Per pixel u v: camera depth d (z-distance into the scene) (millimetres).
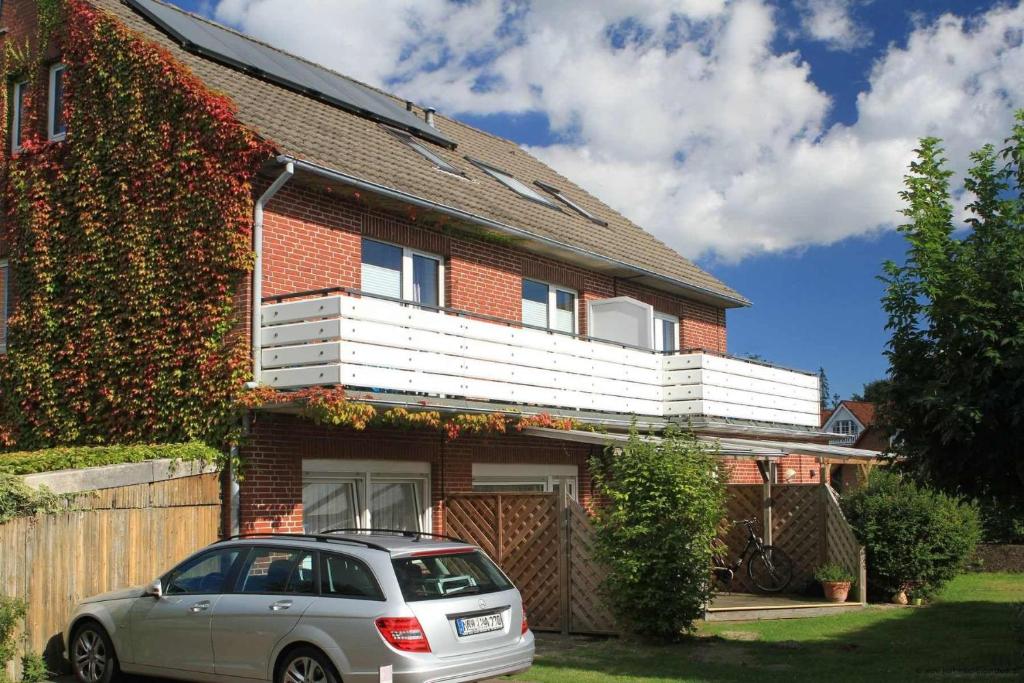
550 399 15031
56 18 15141
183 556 11742
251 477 12289
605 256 18344
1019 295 9234
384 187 13688
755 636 13039
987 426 9469
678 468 12352
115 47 14320
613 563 12352
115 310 13797
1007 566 21812
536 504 13914
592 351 16109
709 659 11406
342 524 13734
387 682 7949
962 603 16484
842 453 17250
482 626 8594
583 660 11375
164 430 13016
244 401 12031
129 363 13531
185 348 12984
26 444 14555
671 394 17875
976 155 10062
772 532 17953
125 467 11211
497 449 16016
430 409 12828
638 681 10055
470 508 14641
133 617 9547
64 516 10570
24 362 14703
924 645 12242
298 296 12281
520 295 17219
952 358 9641
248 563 9125
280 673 8516
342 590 8453
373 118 17734
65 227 14547
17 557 10117
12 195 15234
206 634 8992
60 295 14492
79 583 10648
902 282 10016
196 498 11969
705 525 12422
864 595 16281
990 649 11766
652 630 12406
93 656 9867
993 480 10109
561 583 13461
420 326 12750
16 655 9961
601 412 16250
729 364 18453
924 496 16406
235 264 12625
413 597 8250
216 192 12961
